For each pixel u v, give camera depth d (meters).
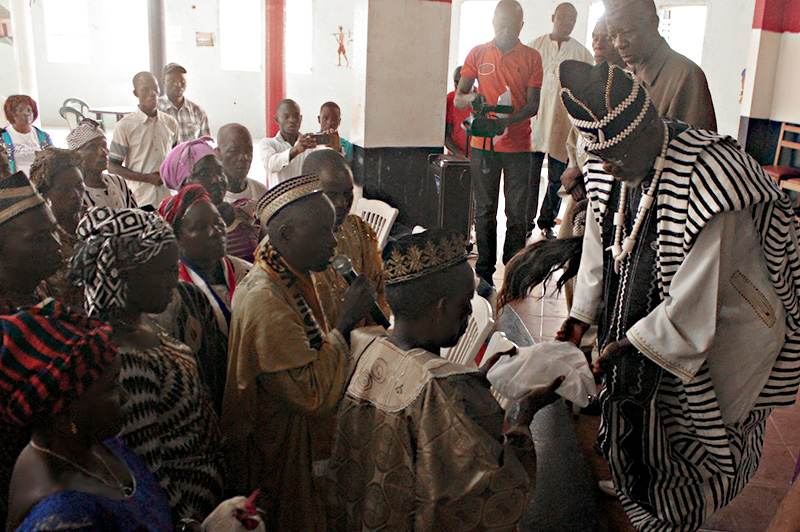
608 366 1.96
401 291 1.29
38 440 0.92
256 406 1.56
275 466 1.60
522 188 4.48
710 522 2.37
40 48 13.12
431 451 1.20
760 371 1.93
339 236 2.02
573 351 1.70
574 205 3.23
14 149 4.47
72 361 0.89
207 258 1.78
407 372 1.26
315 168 1.96
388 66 4.74
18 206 1.35
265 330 1.46
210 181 2.42
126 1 13.30
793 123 6.51
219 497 1.46
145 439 1.26
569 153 3.61
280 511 1.61
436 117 4.89
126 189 2.71
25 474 0.92
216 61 12.65
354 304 1.52
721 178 1.73
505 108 4.33
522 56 4.33
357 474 1.34
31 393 0.86
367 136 4.79
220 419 1.62
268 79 10.70
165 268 1.30
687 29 7.04
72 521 0.87
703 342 1.81
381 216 3.45
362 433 1.32
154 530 1.01
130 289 1.27
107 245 1.25
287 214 1.48
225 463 1.56
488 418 1.23
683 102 2.54
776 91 6.68
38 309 0.91
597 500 2.44
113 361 0.95
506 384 1.67
